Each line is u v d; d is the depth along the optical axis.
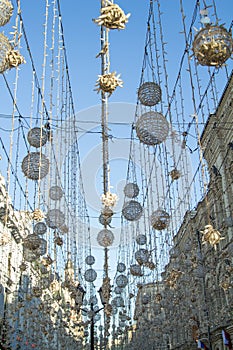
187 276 17.58
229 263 19.14
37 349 22.02
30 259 12.79
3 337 15.98
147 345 24.94
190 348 24.58
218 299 21.86
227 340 19.98
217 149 22.94
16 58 6.55
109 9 5.59
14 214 20.42
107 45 6.45
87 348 38.94
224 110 21.09
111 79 6.15
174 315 19.66
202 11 5.83
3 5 6.25
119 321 28.84
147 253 14.98
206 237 6.87
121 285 19.08
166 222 12.39
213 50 5.68
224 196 22.23
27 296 14.88
